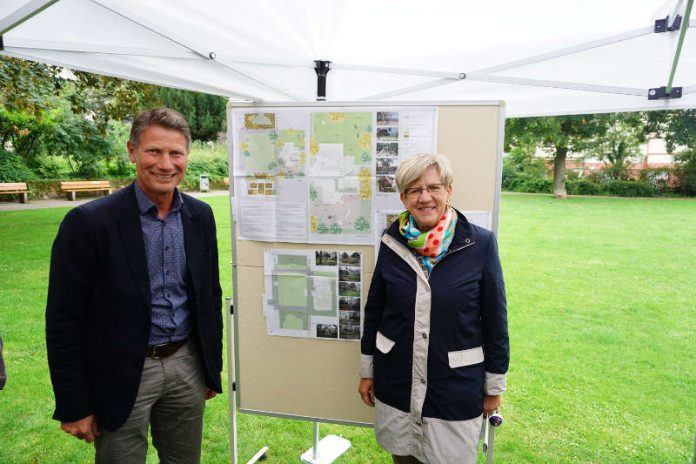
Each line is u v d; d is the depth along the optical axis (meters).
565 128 18.45
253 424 3.06
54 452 2.66
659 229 10.84
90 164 17.28
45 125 15.01
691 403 3.35
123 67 2.33
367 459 2.69
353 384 2.15
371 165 1.96
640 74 2.68
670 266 7.34
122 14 1.88
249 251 2.15
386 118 1.92
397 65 3.24
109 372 1.51
